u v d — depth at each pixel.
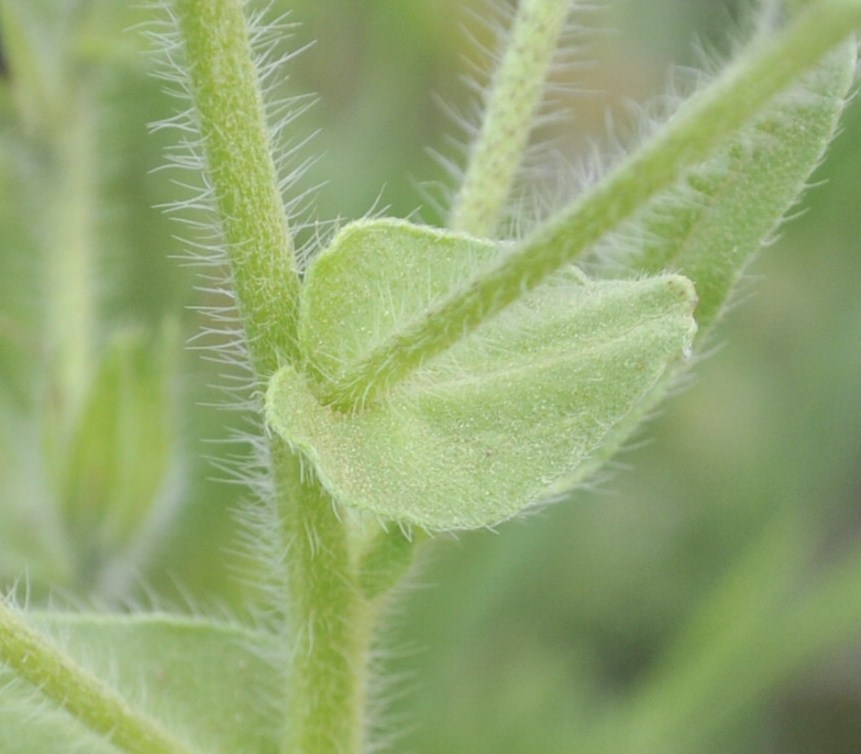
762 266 0.29
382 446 0.18
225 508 0.27
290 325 0.18
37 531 0.25
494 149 0.20
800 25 0.16
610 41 0.30
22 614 0.20
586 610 0.27
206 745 0.21
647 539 0.27
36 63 0.25
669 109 0.19
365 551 0.19
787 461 0.27
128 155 0.27
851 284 0.27
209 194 0.20
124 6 0.25
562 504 0.26
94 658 0.21
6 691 0.20
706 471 0.28
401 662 0.26
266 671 0.21
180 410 0.25
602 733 0.25
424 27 0.29
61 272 0.26
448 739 0.25
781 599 0.26
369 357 0.18
